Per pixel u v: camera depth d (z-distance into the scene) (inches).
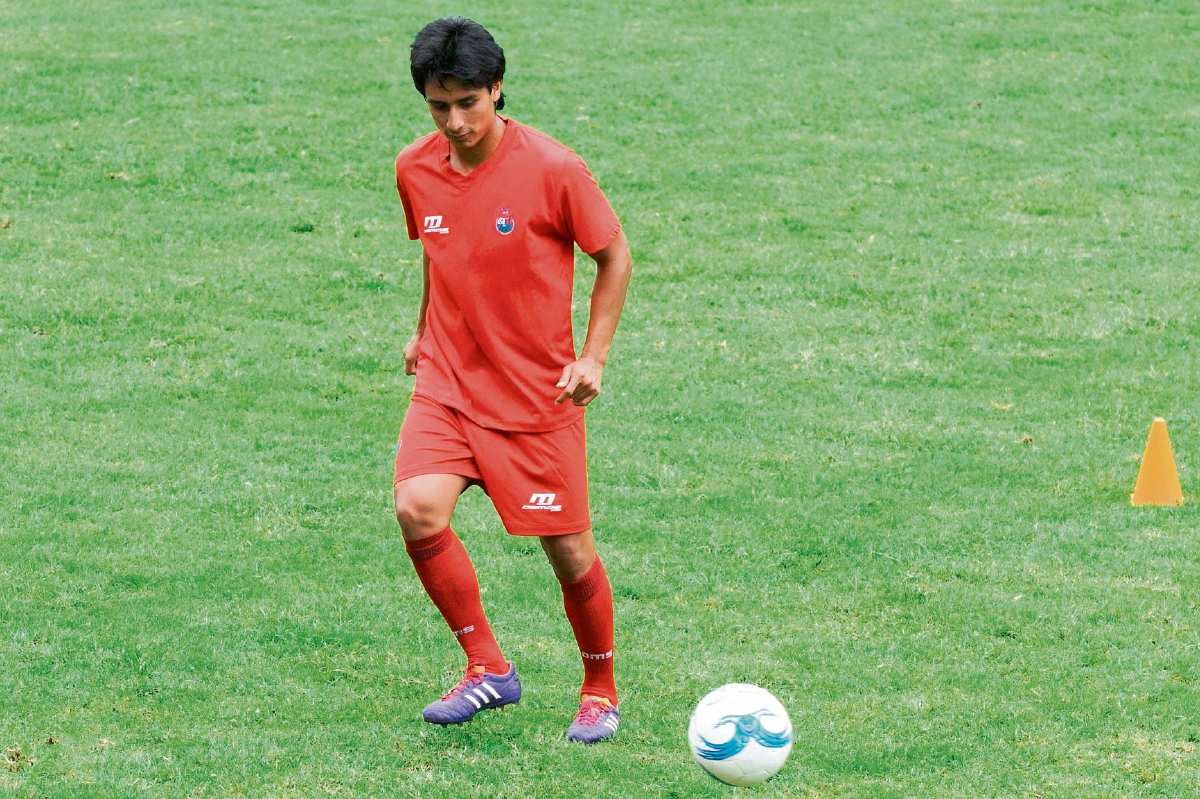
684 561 968.9
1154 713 740.0
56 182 2017.7
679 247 1867.6
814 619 874.1
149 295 1612.9
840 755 690.2
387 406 1322.6
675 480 1141.1
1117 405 1342.3
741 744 623.2
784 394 1373.0
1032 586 925.8
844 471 1166.3
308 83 2546.8
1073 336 1562.5
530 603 890.7
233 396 1331.2
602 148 2289.6
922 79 2691.9
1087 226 1969.7
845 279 1748.3
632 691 766.5
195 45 2731.3
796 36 2977.4
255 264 1745.8
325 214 1955.0
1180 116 2491.4
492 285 677.3
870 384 1411.2
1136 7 3144.7
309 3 3110.2
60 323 1509.6
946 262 1820.9
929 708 745.6
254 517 1037.8
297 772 664.4
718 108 2511.1
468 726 716.0
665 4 3223.4
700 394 1366.9
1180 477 1145.4
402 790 649.6
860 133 2396.7
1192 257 1843.0
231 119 2330.2
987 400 1363.2
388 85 2559.1
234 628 837.2
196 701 740.7
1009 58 2819.9
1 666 775.1
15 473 1112.2
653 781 665.0
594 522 1043.3
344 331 1541.6
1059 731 719.7
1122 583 931.3
